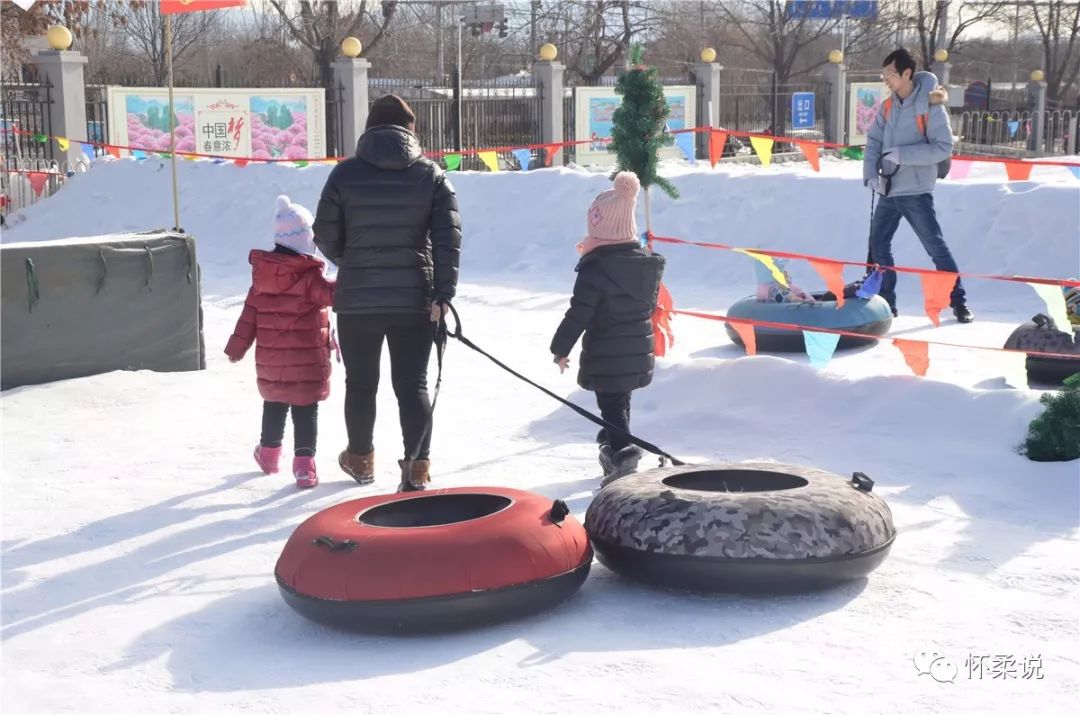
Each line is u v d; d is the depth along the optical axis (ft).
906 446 19.39
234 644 12.30
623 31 135.95
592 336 17.84
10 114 72.90
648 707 10.32
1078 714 10.00
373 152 17.31
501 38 148.66
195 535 16.16
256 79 144.25
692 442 20.65
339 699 10.70
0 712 10.66
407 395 17.94
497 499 13.83
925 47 142.41
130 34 139.74
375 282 17.46
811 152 34.68
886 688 10.62
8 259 24.84
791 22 145.38
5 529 16.47
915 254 40.16
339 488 18.52
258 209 58.70
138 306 26.99
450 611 12.07
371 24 127.75
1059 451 17.81
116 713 10.57
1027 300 35.81
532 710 10.32
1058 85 168.25
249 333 18.78
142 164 65.98
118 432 22.04
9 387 25.13
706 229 45.88
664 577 13.10
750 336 23.53
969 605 12.78
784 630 12.21
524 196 51.96
